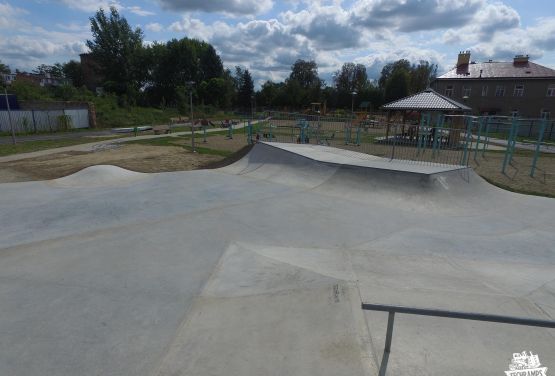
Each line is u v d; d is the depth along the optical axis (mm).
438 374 2551
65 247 5609
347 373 2598
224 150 17906
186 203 8062
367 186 9211
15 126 26500
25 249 5527
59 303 3980
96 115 34906
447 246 5875
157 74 68312
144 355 3100
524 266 5148
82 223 6715
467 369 2613
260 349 3023
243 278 4574
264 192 9156
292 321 3381
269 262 4977
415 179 8898
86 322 3615
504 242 6102
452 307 3506
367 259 5242
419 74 80812
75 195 8680
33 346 3230
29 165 13039
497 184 10656
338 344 2936
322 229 6574
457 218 7418
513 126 13383
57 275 4672
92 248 5574
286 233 6340
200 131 30281
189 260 5160
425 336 3008
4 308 3873
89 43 62469
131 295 4168
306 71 98062
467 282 4387
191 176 11008
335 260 5180
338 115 55125
